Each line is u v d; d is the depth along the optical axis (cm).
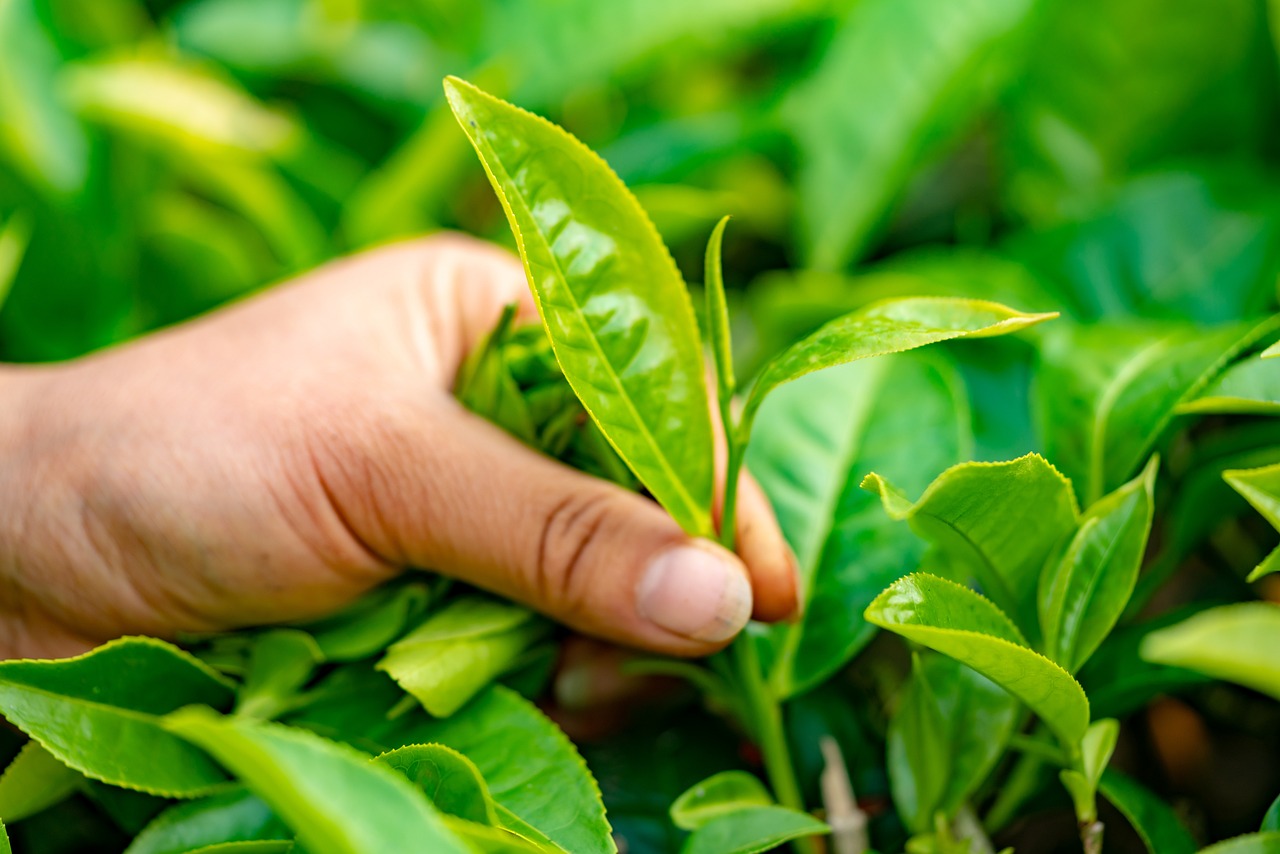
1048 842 35
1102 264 39
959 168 45
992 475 29
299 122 46
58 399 36
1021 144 42
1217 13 40
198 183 44
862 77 42
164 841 31
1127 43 41
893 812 34
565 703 36
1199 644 28
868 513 34
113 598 35
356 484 34
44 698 31
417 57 46
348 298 37
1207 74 41
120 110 42
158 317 44
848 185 41
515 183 30
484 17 45
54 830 36
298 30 45
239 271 43
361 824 25
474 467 33
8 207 42
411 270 37
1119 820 35
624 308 31
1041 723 32
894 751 32
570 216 30
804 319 40
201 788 32
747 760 35
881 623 28
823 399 36
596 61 43
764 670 34
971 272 39
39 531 35
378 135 47
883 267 41
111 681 31
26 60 42
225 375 35
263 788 26
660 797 35
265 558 34
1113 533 30
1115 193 40
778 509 35
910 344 29
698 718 36
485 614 34
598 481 33
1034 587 31
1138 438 33
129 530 35
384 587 35
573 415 33
